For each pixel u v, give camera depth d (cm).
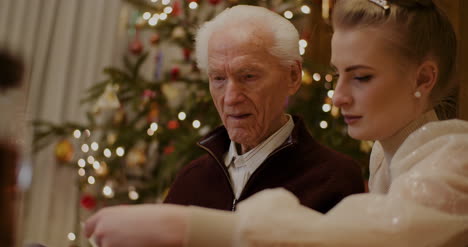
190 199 167
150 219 73
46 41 420
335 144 286
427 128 96
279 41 156
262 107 156
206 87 318
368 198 79
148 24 337
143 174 388
